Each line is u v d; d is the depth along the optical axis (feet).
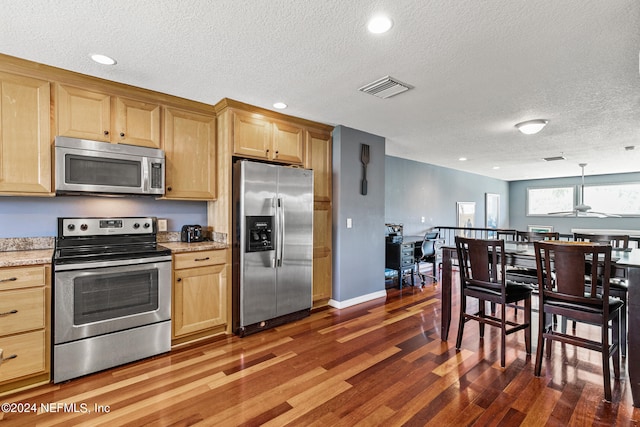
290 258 10.59
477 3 5.02
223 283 9.46
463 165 21.62
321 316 11.35
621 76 7.61
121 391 6.55
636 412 5.94
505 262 7.89
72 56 6.79
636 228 23.97
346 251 12.57
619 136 13.28
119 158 8.15
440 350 8.57
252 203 9.58
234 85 8.37
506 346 8.84
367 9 5.21
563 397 6.42
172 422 5.61
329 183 12.49
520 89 8.49
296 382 6.94
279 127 10.87
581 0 4.88
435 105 9.81
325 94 8.99
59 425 5.50
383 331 9.92
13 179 7.01
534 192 29.30
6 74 6.93
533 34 5.87
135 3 5.04
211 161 10.04
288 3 5.05
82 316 7.06
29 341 6.49
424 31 5.83
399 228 17.52
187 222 10.55
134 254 7.78
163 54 6.72
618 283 8.52
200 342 9.01
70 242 7.98
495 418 5.77
